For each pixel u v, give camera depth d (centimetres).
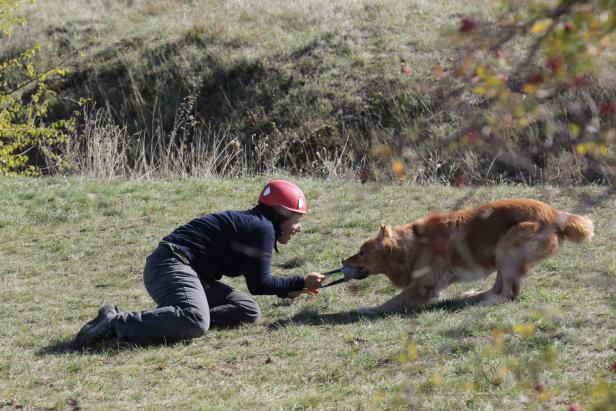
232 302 867
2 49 2655
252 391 681
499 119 369
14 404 687
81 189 1505
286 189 851
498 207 858
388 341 779
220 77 2330
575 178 1283
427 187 1341
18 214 1396
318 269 1073
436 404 623
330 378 705
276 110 2158
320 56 2281
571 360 685
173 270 821
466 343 738
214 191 1480
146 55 2491
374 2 2520
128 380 726
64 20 2792
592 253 986
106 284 1073
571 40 320
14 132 1948
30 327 909
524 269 842
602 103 374
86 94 2417
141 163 1947
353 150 1922
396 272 888
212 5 2814
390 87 2034
